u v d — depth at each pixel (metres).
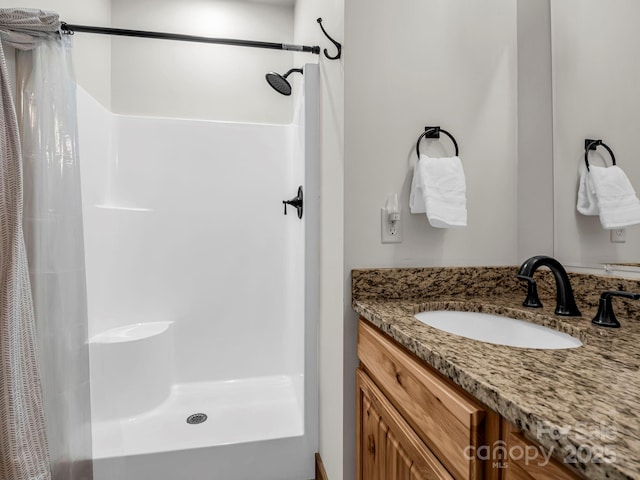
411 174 1.15
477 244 1.21
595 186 0.98
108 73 2.25
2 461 1.07
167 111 2.39
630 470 0.29
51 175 1.27
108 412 1.69
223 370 2.20
